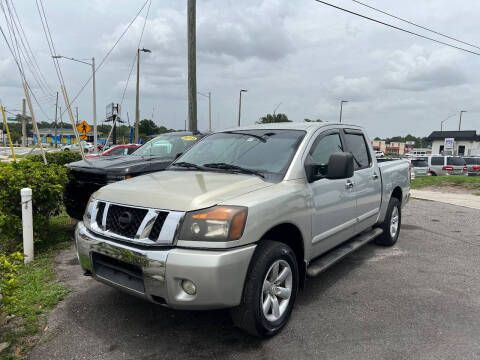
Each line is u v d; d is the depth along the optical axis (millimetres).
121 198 3240
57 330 3332
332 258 4152
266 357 2959
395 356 2973
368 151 5285
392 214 5996
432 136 59031
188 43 11305
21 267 4754
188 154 4566
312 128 4180
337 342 3176
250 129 4559
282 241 3613
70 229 6738
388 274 4840
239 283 2855
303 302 3971
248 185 3299
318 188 3814
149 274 2832
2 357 2898
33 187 5242
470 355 2986
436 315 3684
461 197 12641
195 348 3078
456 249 6043
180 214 2857
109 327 3395
